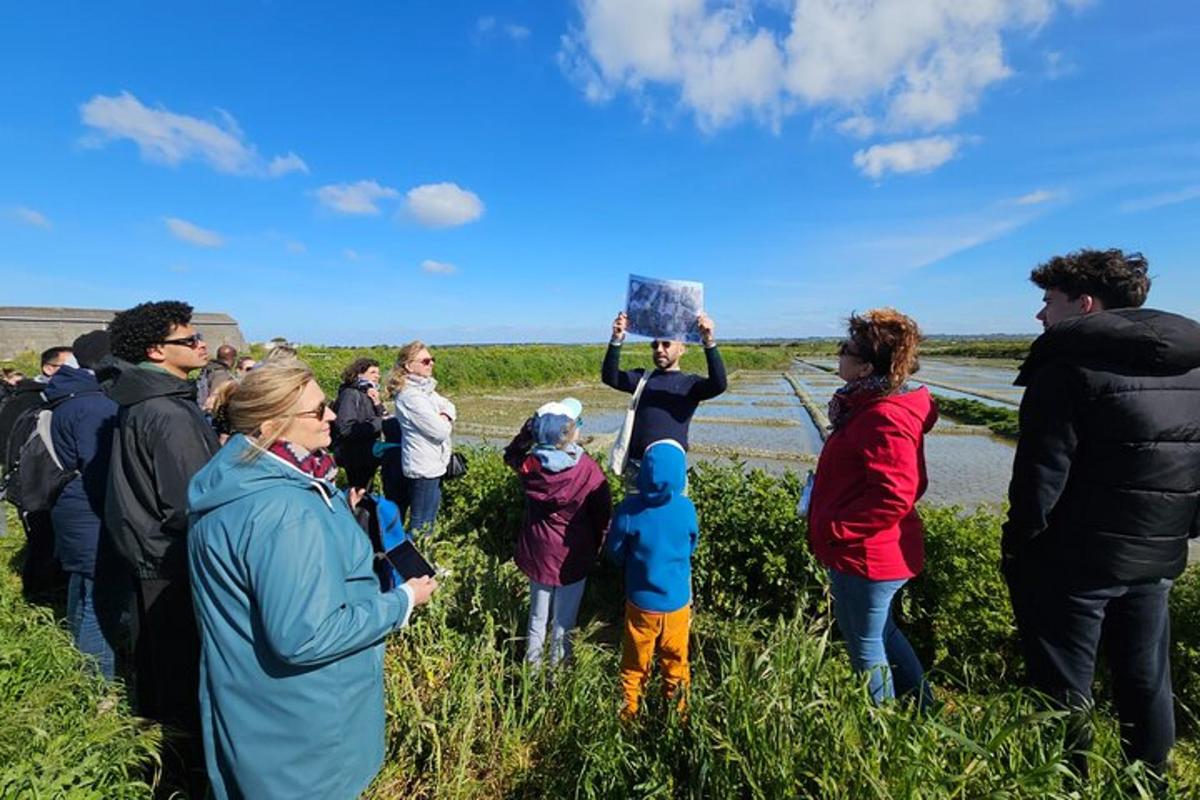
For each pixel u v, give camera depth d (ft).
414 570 6.71
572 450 9.80
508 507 17.16
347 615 5.25
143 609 8.76
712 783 6.68
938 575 11.16
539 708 8.84
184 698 8.14
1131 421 6.51
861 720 6.42
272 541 4.95
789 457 40.45
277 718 5.25
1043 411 7.02
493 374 100.42
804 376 154.40
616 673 10.00
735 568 13.12
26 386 17.37
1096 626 7.16
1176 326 6.51
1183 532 6.88
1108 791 6.02
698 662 9.48
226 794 5.55
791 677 7.47
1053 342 7.07
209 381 19.22
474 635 10.91
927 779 5.75
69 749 6.68
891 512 7.66
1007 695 7.13
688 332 11.54
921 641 11.55
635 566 9.12
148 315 8.02
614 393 96.63
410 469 14.97
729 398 86.74
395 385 15.06
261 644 5.17
